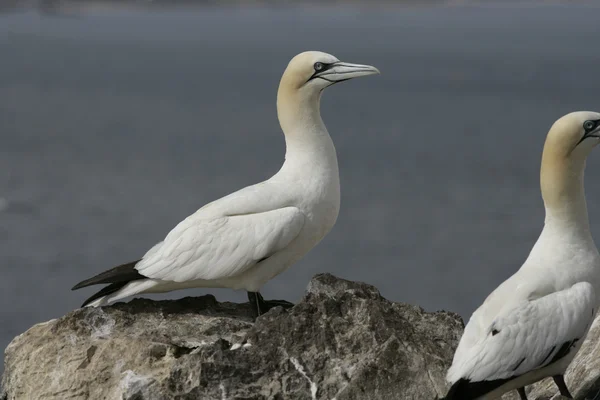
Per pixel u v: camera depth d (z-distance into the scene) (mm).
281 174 11789
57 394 9867
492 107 111562
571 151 9203
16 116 94562
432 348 9594
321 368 9344
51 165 63625
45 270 36250
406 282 35812
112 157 68062
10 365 10359
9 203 50469
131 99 117688
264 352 9414
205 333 10391
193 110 106312
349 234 44156
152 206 50312
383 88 142750
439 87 143250
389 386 9195
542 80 155000
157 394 9242
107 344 10000
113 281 11000
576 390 10078
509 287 8961
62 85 135625
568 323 8586
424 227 45844
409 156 70375
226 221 11211
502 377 8461
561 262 9125
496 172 62938
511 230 45312
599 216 45750
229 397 9156
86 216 47375
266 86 142625
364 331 9555
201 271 11031
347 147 75562
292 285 34531
